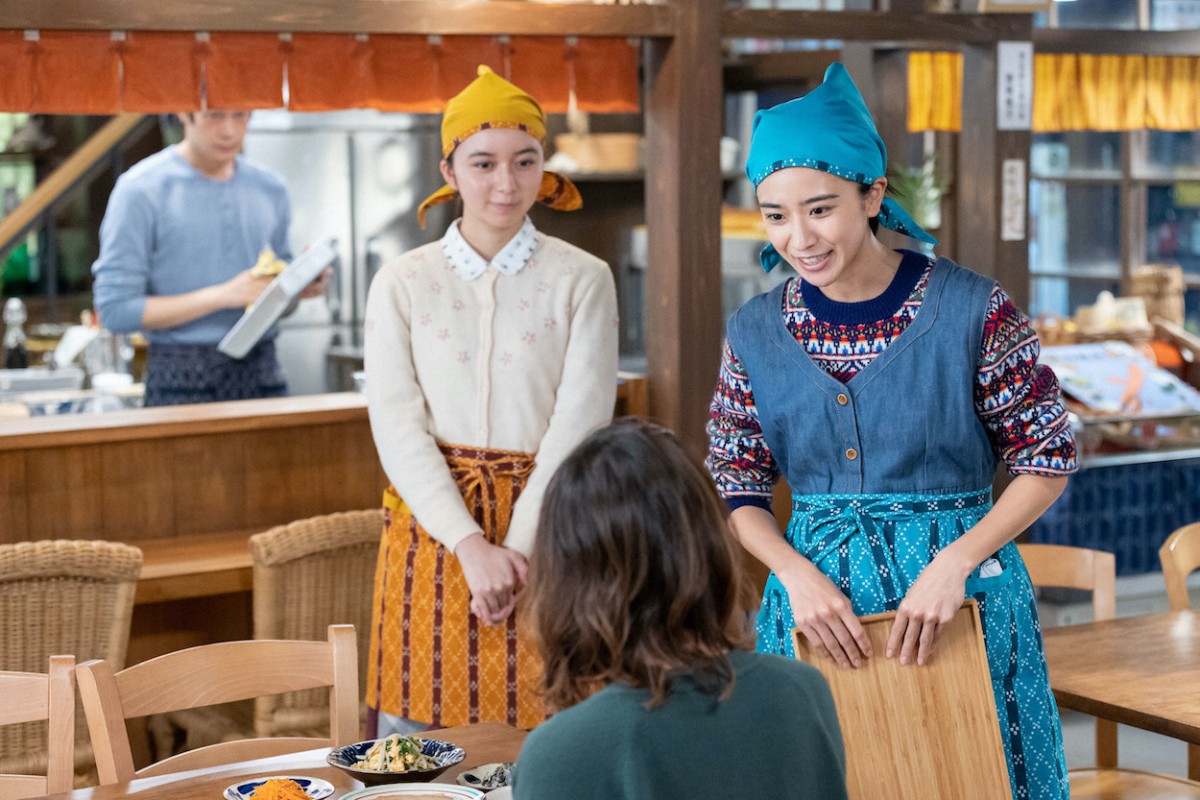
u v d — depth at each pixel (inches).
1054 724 83.4
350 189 267.6
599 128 290.0
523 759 50.7
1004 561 82.2
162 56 144.1
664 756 50.6
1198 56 208.2
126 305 173.8
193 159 181.9
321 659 89.7
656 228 169.6
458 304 107.0
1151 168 269.3
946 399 80.1
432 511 103.6
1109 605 116.7
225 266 183.5
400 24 149.8
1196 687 94.0
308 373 267.4
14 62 139.3
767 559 82.5
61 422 148.2
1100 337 228.7
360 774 73.9
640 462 52.5
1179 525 205.2
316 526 126.0
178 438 151.2
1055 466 79.8
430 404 107.3
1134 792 107.0
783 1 281.3
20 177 278.5
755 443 87.0
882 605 80.7
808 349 82.3
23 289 270.1
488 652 105.3
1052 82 203.2
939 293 80.0
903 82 224.2
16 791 89.6
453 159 107.4
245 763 79.0
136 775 84.7
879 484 82.0
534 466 106.6
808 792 53.6
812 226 78.1
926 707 77.9
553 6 156.5
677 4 162.6
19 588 116.7
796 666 55.9
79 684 82.7
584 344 108.4
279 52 148.1
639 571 51.4
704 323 168.6
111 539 148.8
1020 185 187.8
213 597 148.8
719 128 166.7
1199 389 231.1
